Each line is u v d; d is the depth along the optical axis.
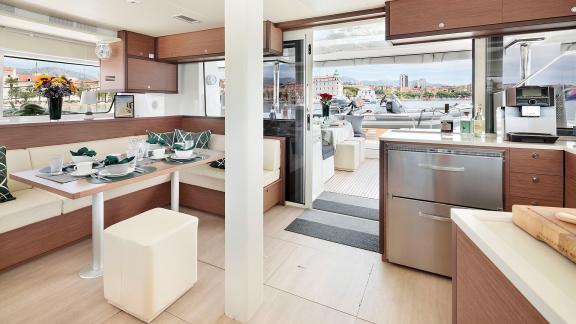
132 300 1.80
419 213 2.30
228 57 1.72
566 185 1.88
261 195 1.87
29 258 2.41
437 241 2.26
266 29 3.46
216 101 4.96
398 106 6.76
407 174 2.32
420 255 2.33
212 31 3.94
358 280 2.27
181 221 2.04
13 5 3.12
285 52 3.81
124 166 2.17
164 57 4.34
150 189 3.55
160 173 2.34
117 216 3.17
